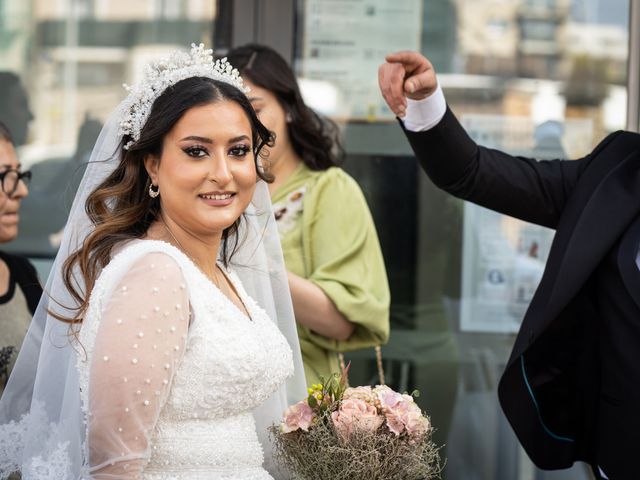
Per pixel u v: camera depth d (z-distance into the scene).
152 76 2.54
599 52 4.50
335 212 3.58
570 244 2.85
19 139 4.45
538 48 4.49
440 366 4.52
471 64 4.48
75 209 2.68
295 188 3.61
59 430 2.52
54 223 4.44
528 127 4.50
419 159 3.09
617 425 2.85
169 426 2.42
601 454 2.92
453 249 4.50
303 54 4.43
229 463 2.47
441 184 3.09
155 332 2.31
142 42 4.45
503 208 3.08
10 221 3.50
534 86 4.50
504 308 4.51
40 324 2.77
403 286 4.51
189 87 2.48
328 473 2.50
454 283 4.51
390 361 4.51
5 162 3.46
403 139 4.46
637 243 2.81
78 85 4.45
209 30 4.44
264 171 2.96
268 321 2.71
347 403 2.51
